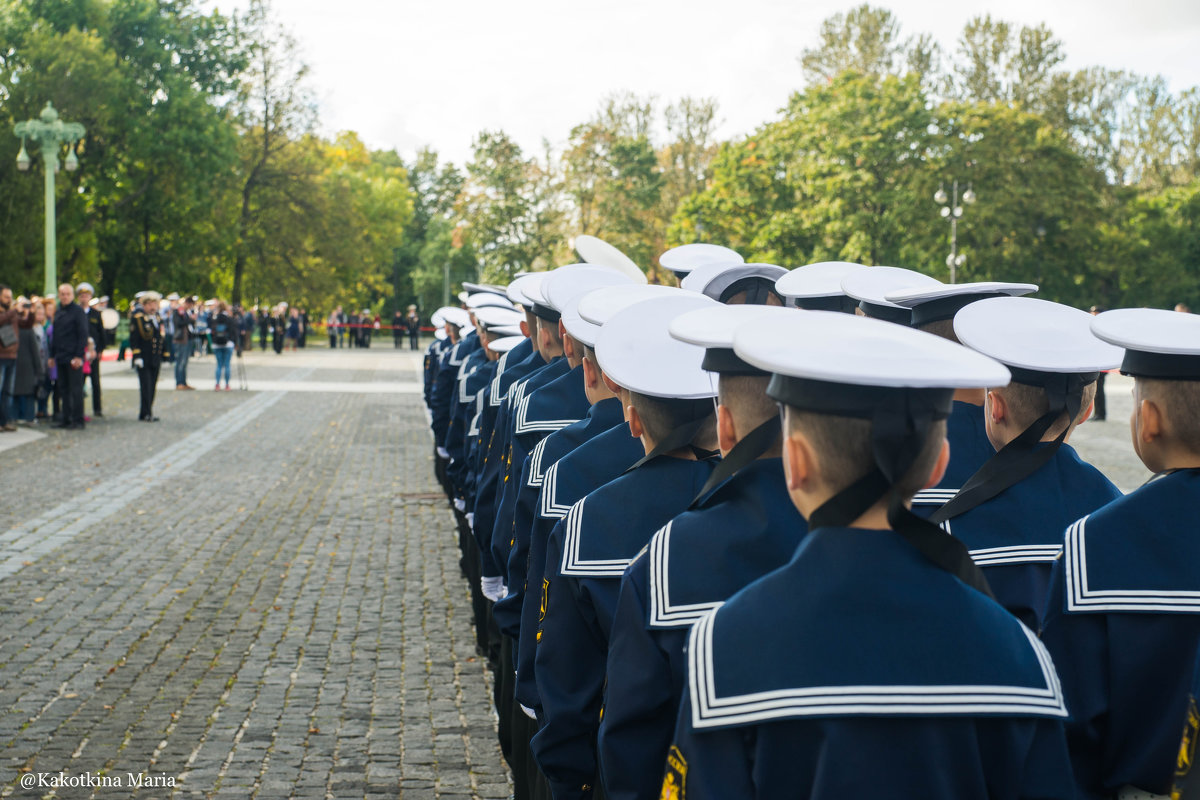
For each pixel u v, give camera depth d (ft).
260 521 33.50
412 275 298.97
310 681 18.69
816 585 4.94
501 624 11.11
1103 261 193.26
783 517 6.29
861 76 192.13
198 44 172.35
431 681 18.79
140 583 25.29
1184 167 260.42
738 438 6.56
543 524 9.52
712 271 14.43
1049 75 231.91
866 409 4.86
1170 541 6.81
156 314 62.69
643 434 8.20
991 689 4.77
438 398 30.71
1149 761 6.71
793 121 188.55
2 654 19.72
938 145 172.96
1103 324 7.26
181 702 17.51
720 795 4.80
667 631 6.21
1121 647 6.75
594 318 10.19
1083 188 178.50
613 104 241.96
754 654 4.88
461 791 14.34
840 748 4.64
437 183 362.74
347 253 199.62
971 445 9.16
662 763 6.31
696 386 7.75
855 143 170.19
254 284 201.16
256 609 23.27
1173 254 225.35
